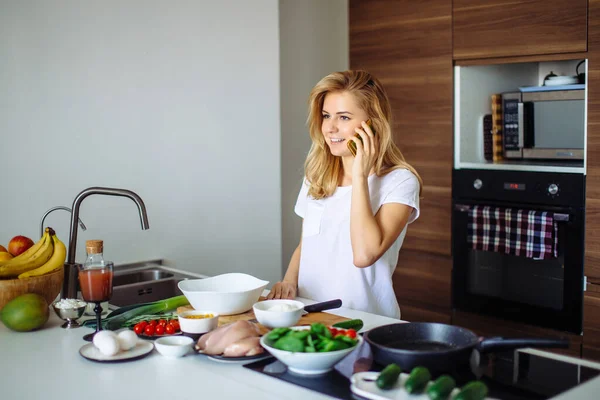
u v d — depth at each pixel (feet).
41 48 9.52
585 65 10.68
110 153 10.25
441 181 11.75
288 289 7.28
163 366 5.14
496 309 11.19
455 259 11.68
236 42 11.30
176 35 10.70
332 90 7.08
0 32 9.20
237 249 11.64
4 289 6.31
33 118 9.55
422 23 11.75
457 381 4.65
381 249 6.73
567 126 10.43
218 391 4.62
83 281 5.78
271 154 11.84
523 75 12.30
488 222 11.05
